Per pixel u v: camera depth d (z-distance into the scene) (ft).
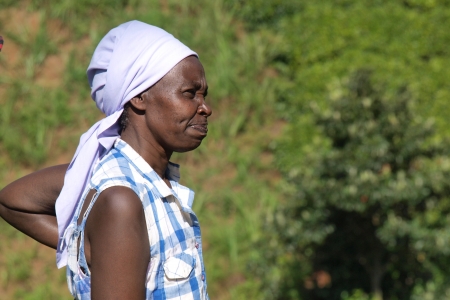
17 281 51.44
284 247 47.98
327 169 46.29
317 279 51.11
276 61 69.31
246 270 51.31
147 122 14.96
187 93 14.88
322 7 70.28
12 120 60.54
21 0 68.33
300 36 68.74
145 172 14.55
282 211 47.73
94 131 15.37
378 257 47.83
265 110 65.21
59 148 59.88
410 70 65.36
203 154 61.87
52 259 53.21
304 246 48.73
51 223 17.62
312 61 67.36
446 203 46.62
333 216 47.44
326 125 47.11
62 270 52.60
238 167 61.21
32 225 17.61
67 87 63.46
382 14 69.21
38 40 65.21
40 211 17.61
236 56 69.21
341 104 46.73
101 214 13.60
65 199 15.17
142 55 14.66
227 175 60.95
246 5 72.08
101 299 13.32
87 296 14.38
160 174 15.39
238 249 54.75
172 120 14.78
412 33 68.33
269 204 58.18
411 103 46.57
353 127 45.98
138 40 14.79
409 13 69.77
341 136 46.83
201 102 15.17
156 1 71.36
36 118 60.64
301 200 46.62
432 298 47.62
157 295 14.12
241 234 55.52
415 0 71.56
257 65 68.49
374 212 45.91
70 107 62.23
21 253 52.75
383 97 46.44
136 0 71.05
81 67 64.64
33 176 17.61
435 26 68.85
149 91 14.83
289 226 47.03
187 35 69.10
